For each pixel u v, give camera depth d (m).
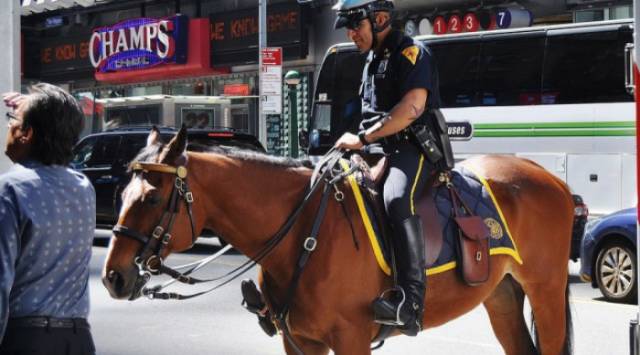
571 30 17.08
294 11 27.78
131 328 9.56
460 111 18.19
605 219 11.63
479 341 8.91
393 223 5.45
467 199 6.02
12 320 3.68
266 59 20.91
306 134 20.17
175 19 31.12
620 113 16.41
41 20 38.00
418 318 5.46
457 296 5.84
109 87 35.78
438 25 23.88
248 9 29.42
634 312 10.58
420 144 5.66
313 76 28.14
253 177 5.42
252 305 5.71
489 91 17.89
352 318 5.34
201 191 5.27
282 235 5.36
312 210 5.39
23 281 3.68
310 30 28.06
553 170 17.06
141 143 16.92
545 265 6.41
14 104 3.87
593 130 16.67
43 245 3.68
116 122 30.66
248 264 5.56
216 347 8.66
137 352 8.45
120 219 5.02
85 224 3.84
